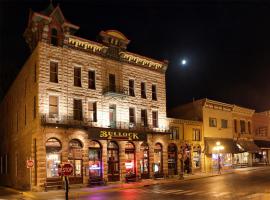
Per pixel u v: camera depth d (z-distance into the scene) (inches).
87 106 1432.1
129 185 1332.4
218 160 1846.7
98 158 1449.3
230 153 2070.6
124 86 1585.9
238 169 1962.4
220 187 1118.4
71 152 1358.3
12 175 1665.8
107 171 1456.7
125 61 1615.4
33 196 1100.5
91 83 1476.4
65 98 1362.0
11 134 1766.7
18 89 1657.2
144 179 1596.9
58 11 1385.3
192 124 1893.5
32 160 1194.6
